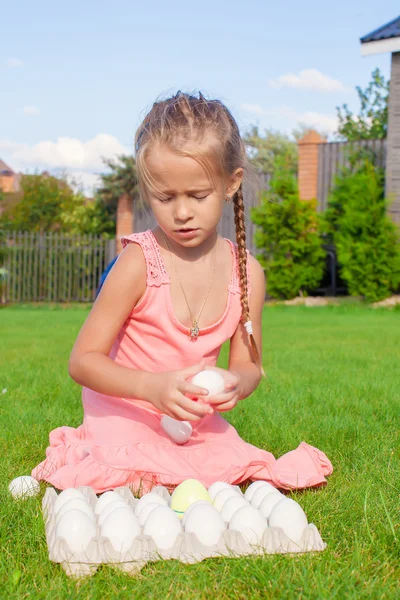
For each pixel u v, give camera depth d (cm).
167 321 261
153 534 180
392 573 168
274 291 1561
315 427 335
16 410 377
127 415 261
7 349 723
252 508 188
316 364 595
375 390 454
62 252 1769
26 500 221
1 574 167
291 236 1527
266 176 1648
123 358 270
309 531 181
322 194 1678
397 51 1416
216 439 263
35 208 2575
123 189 2162
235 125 242
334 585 157
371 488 235
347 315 1270
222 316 269
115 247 1788
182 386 218
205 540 180
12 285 1753
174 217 226
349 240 1440
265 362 608
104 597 156
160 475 243
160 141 219
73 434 271
